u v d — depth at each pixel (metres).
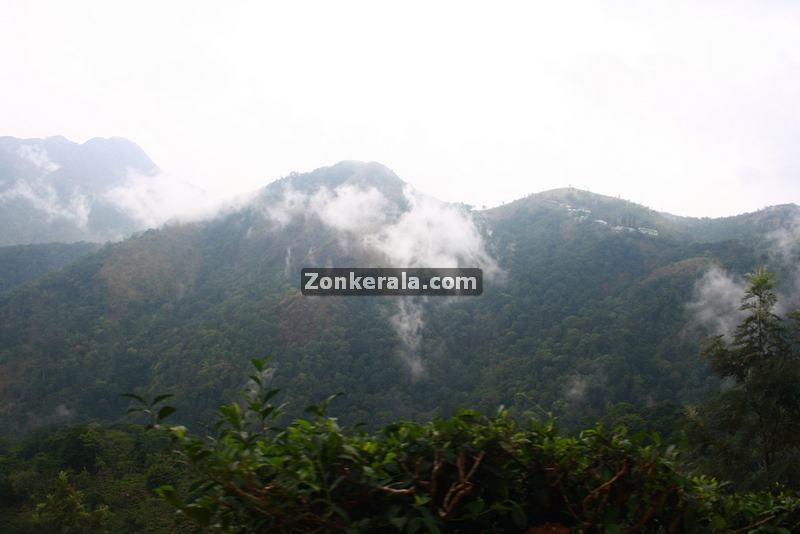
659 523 1.91
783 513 2.22
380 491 1.54
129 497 17.41
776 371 7.60
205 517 1.44
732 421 8.01
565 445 1.91
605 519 1.76
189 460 1.50
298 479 1.44
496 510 1.70
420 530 1.57
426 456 1.68
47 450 22.38
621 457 1.87
